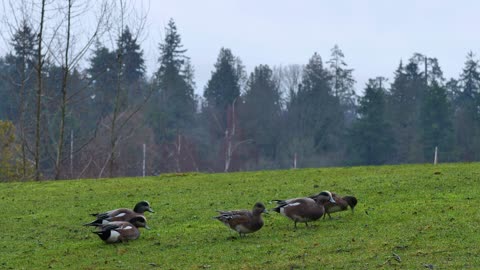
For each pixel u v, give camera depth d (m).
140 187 34.88
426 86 122.62
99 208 29.02
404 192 28.44
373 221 23.08
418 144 92.81
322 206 22.39
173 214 26.75
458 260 18.00
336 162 96.94
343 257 18.83
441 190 28.28
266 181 34.78
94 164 71.12
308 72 123.81
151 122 93.44
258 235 22.03
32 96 65.88
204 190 32.72
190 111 114.00
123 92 75.12
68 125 72.69
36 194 33.78
